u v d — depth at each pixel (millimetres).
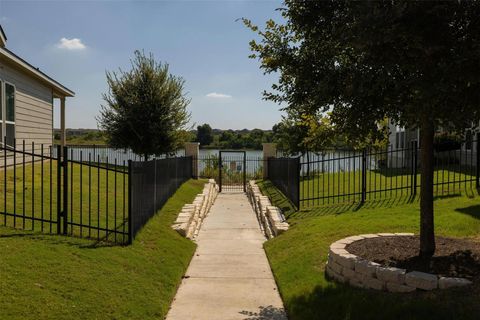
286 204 12070
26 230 6316
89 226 6520
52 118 17938
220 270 7078
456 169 13141
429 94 3711
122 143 22344
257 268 7230
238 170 23281
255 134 46906
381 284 4891
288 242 8148
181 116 22750
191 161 21094
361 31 3865
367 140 5898
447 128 4812
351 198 11078
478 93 3883
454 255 5312
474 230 6781
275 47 5562
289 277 6285
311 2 4914
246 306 5449
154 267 6207
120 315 4457
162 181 10883
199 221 11242
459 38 4148
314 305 5055
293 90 5512
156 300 5191
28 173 11742
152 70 22438
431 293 4371
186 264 7215
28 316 3842
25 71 14141
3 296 4035
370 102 4762
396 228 7492
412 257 5375
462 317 3820
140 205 7684
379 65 4238
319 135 6074
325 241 7305
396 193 10461
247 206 15219
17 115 13805
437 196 9242
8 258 4887
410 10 3852
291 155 20188
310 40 5219
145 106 22047
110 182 11977
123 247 6438
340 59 5109
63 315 4043
